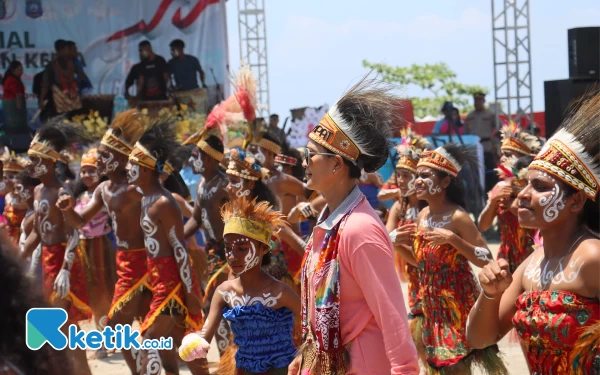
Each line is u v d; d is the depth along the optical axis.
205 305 13.11
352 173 6.19
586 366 5.64
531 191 5.86
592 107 5.83
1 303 3.37
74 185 16.42
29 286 3.46
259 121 14.72
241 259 8.93
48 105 32.84
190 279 11.68
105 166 12.44
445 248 10.68
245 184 12.45
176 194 14.70
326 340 5.99
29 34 32.75
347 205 6.12
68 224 13.23
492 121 36.34
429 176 10.91
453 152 11.00
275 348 9.03
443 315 10.71
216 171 13.45
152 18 33.38
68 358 3.62
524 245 14.00
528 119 35.50
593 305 5.61
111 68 33.34
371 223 5.95
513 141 15.73
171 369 11.72
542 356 5.83
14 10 32.59
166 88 33.50
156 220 11.65
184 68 33.62
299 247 11.88
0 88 32.44
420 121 49.91
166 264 11.67
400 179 14.02
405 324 5.83
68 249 13.07
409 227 10.88
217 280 13.02
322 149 6.18
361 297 5.98
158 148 11.77
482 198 30.22
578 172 5.72
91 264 14.93
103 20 33.19
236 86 13.98
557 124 26.92
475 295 10.64
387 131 6.26
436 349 10.69
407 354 5.77
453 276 10.66
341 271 5.99
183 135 29.08
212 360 14.59
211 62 33.81
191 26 33.62
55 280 13.25
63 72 32.94
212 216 13.27
